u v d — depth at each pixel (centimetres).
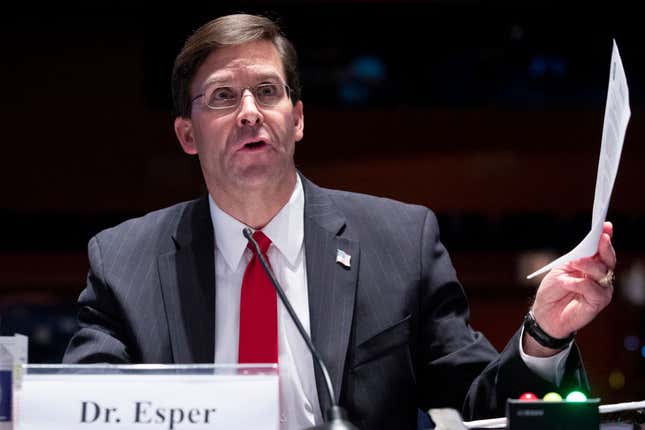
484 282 1488
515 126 1472
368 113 1475
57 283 1473
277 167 501
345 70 1459
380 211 548
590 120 1463
